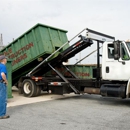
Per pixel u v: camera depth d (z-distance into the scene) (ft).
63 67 36.88
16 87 44.52
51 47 34.09
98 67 29.04
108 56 27.04
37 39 33.55
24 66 36.55
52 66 35.78
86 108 24.68
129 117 20.17
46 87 34.19
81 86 30.83
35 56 33.94
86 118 19.74
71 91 31.86
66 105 26.73
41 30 33.27
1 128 16.56
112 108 24.75
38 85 34.14
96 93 28.43
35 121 18.63
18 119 19.36
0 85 19.33
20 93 36.06
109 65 26.91
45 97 34.35
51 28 35.27
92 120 18.98
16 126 17.08
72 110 23.48
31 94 33.71
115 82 27.14
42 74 37.52
